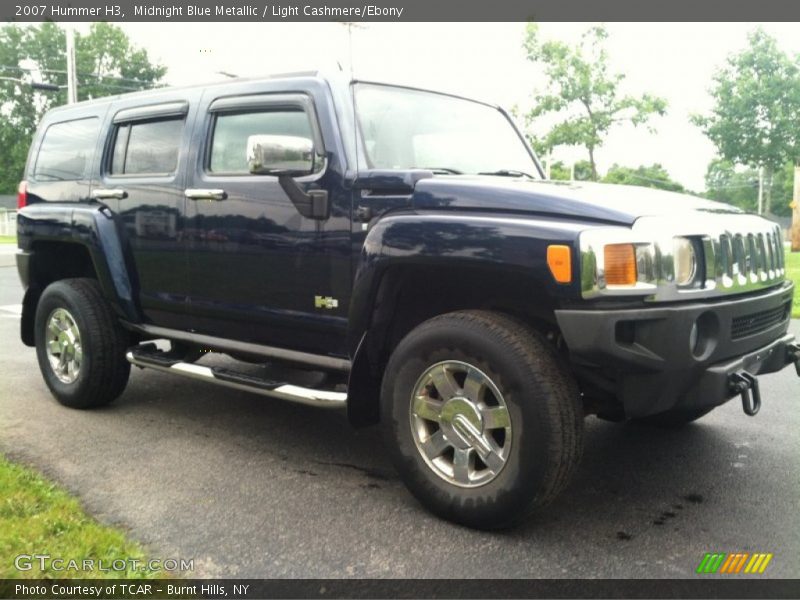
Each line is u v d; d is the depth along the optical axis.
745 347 3.33
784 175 63.34
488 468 3.12
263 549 3.02
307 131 3.81
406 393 3.34
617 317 2.88
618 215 3.00
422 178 3.45
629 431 4.57
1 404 5.11
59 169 5.29
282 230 3.85
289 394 3.73
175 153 4.43
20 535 2.97
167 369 4.38
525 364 2.98
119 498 3.51
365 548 3.04
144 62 56.75
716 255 3.20
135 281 4.69
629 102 18.58
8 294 11.91
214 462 4.02
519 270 3.00
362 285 3.44
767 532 3.20
